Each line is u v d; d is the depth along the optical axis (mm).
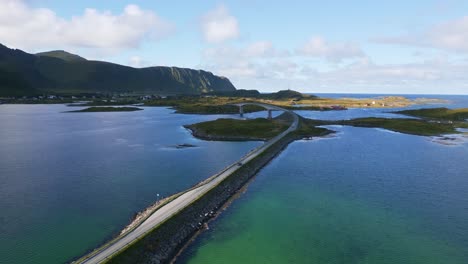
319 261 39969
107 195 62812
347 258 40719
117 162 91062
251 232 47469
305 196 63062
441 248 43375
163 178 75125
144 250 38875
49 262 39188
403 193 64875
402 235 47000
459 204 58875
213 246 43344
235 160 95062
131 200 60156
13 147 112188
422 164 89062
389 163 90312
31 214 53219
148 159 95562
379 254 41719
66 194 63156
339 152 106312
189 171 81812
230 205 58344
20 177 74625
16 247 42688
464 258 40969
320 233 47406
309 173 79812
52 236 45656
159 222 45125
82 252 41406
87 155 100000
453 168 84500
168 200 54750
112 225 49250
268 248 42938
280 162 91812
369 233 47469
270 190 66750
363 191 65938
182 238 44781
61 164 87875
